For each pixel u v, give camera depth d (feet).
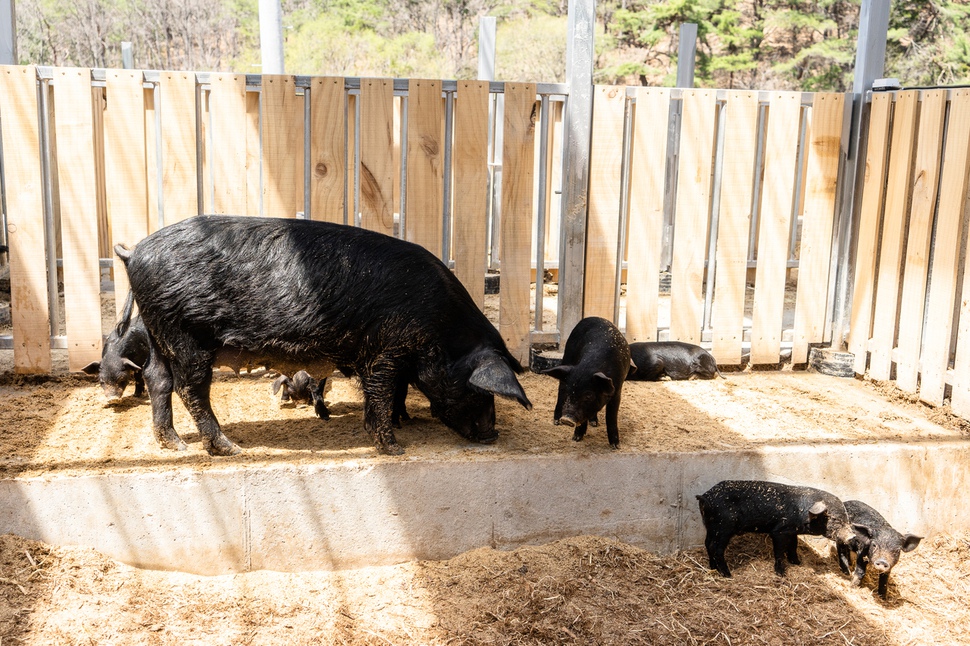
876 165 23.56
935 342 21.83
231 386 22.56
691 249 24.34
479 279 23.29
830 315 25.57
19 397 20.89
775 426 20.63
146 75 21.17
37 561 16.47
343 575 17.88
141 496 17.01
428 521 18.19
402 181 23.58
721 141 24.17
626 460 18.61
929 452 19.61
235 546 17.60
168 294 16.88
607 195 23.58
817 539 19.79
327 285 17.16
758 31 113.80
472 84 22.26
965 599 18.33
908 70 108.06
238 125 21.65
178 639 15.55
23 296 21.66
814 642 16.62
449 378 17.80
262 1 31.99
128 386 22.13
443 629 16.33
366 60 116.57
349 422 20.30
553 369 18.25
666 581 18.11
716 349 24.82
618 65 118.32
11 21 23.15
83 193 21.48
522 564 18.07
